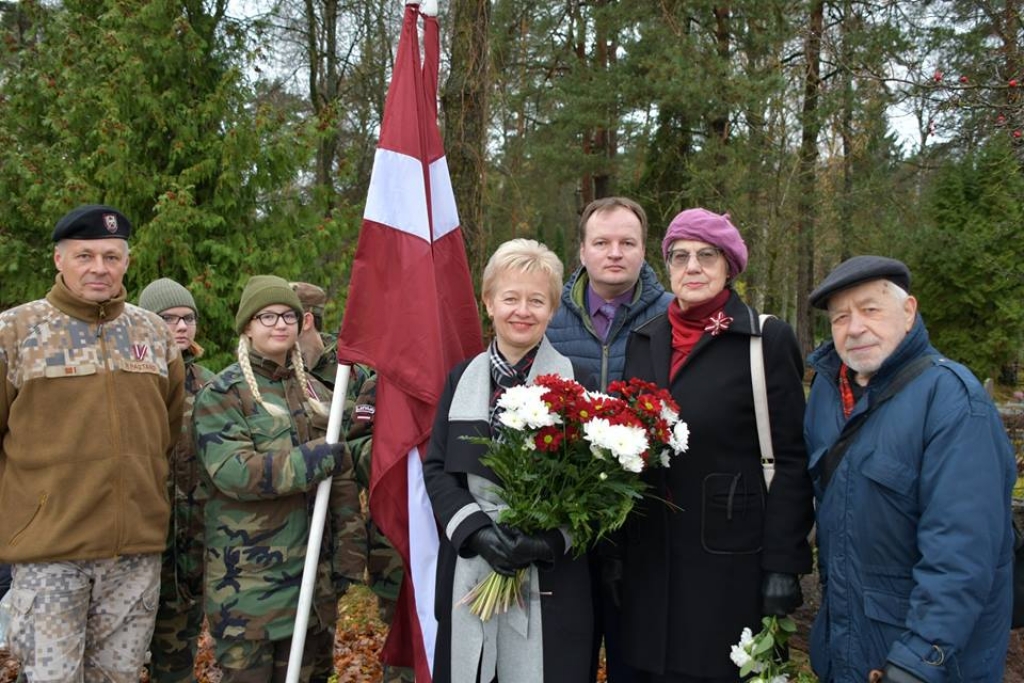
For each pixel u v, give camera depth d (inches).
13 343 107.2
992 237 317.1
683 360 100.4
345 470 118.9
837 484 85.0
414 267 113.6
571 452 88.2
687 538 96.8
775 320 99.2
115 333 113.0
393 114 118.5
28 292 285.1
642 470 91.4
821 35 346.9
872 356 82.0
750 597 95.4
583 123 523.5
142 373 113.7
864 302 82.2
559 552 91.0
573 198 859.4
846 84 447.5
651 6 494.3
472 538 90.3
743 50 500.1
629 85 501.7
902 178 517.3
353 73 562.6
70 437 106.7
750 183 475.8
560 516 87.8
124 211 264.1
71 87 259.6
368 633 192.1
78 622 107.7
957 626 73.2
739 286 432.1
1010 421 187.2
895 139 508.4
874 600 81.2
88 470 107.1
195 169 267.7
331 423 114.3
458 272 123.2
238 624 110.3
